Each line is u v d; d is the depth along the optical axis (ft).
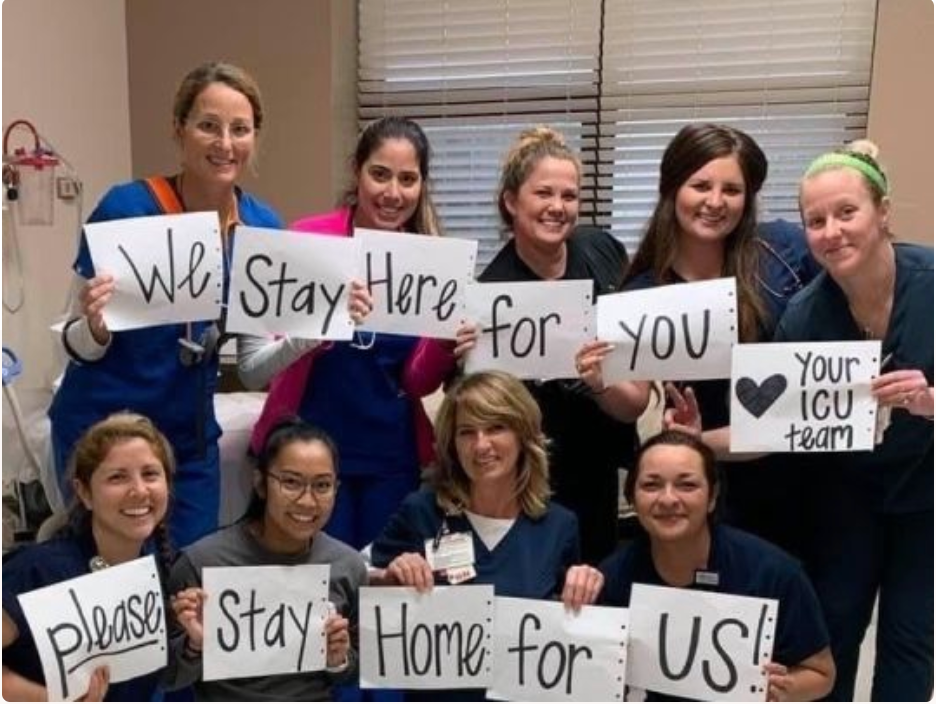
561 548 6.36
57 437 6.76
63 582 5.39
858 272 5.73
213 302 6.28
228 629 5.81
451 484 6.43
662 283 6.66
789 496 6.86
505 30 11.85
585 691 5.76
